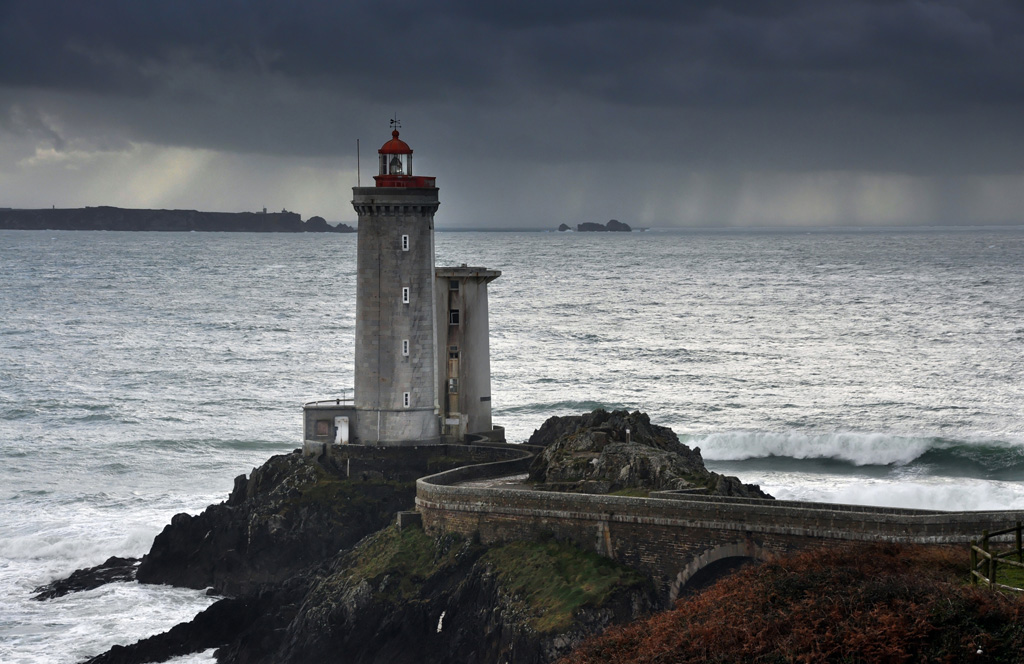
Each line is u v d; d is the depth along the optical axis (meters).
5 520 192.62
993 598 86.75
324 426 179.88
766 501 122.19
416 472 174.50
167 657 143.88
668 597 122.19
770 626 93.81
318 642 136.25
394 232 177.00
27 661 142.50
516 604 124.12
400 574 138.62
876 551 105.75
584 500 128.38
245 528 166.62
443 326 189.50
